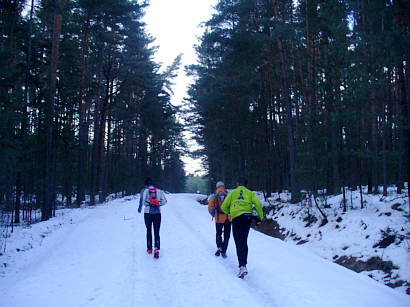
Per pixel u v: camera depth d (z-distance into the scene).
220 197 7.14
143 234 9.66
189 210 18.11
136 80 28.61
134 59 28.23
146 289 4.82
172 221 12.77
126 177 33.09
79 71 22.47
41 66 18.45
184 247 7.78
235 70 21.22
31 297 4.56
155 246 6.82
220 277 5.35
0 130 8.39
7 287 5.07
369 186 14.40
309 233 10.54
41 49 18.38
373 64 9.77
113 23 22.41
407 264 6.39
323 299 4.32
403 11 7.57
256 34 17.31
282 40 17.52
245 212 5.55
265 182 19.72
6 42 16.77
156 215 7.13
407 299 4.49
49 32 21.53
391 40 7.50
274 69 21.48
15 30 16.62
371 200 10.96
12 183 10.02
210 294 4.54
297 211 13.28
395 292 4.84
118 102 29.94
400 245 7.13
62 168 19.84
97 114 24.58
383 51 8.56
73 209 19.31
